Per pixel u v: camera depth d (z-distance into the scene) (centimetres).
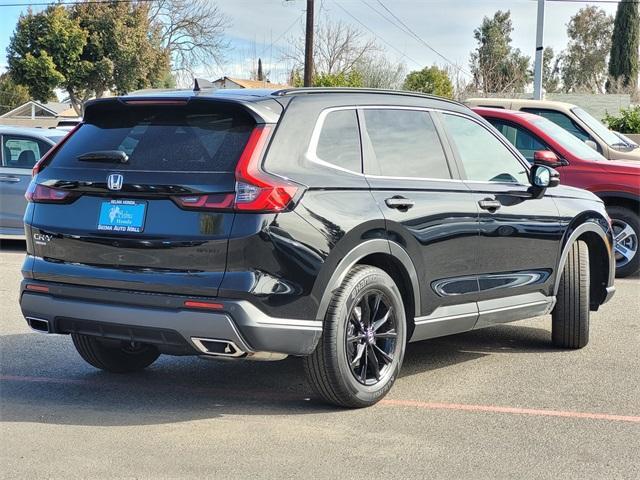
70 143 541
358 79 3950
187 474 421
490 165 639
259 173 479
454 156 607
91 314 503
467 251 597
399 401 555
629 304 920
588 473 435
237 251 471
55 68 4522
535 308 669
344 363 511
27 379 593
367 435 486
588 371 644
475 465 443
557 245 682
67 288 514
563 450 468
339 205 507
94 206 511
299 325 487
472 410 539
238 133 495
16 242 1370
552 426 510
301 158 504
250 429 491
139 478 415
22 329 749
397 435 487
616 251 1066
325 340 503
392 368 548
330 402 531
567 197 702
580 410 543
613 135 1194
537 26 2508
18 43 4481
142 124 523
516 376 626
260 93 519
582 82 7906
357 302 518
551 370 645
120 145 518
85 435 476
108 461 437
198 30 5409
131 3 4694
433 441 478
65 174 523
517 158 669
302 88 540
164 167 495
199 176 482
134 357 616
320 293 494
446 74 5231
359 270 521
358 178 530
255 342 474
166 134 511
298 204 486
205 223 477
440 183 585
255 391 574
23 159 1259
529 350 712
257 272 472
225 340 473
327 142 525
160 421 504
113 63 4588
